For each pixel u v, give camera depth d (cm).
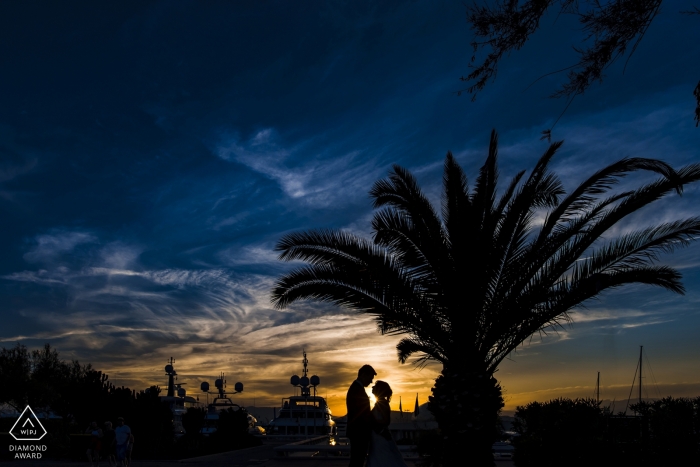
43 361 4403
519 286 1291
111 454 1884
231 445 4141
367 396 967
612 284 1199
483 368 1376
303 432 5581
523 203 1234
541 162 1244
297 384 5734
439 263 1309
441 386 1364
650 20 766
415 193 1337
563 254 1245
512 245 1288
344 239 1326
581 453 1288
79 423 3347
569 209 1220
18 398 4178
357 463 941
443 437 1355
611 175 1129
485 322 1347
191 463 2516
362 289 1363
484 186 1341
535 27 823
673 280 1199
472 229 1313
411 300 1330
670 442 1156
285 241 1334
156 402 3572
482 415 1324
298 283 1357
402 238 1312
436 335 1362
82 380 3522
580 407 1351
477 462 1313
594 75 795
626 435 1293
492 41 845
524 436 1488
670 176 1031
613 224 1176
